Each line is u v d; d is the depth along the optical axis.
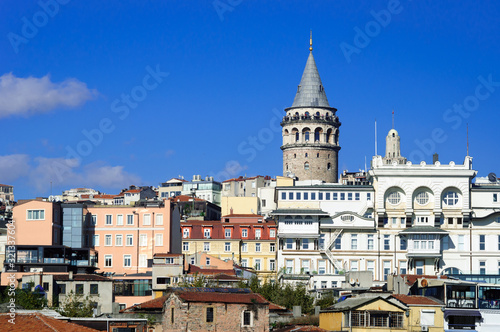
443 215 194.12
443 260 191.62
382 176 195.50
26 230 179.25
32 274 133.75
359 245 192.75
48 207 179.88
